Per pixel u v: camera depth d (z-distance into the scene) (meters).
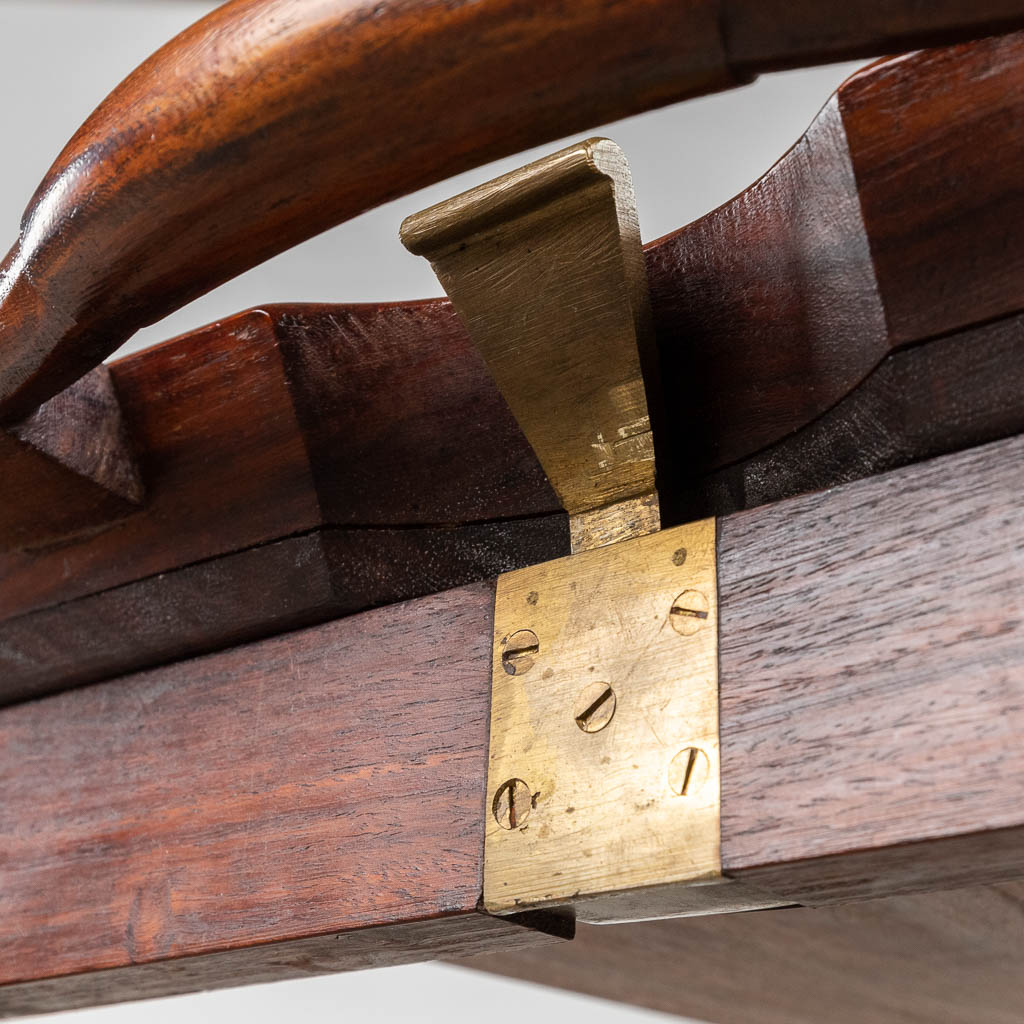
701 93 0.30
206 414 0.39
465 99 0.30
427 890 0.35
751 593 0.34
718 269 0.36
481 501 0.38
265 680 0.39
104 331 0.35
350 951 0.37
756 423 0.36
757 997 0.59
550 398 0.35
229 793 0.39
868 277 0.33
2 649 0.42
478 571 0.38
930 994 0.57
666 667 0.34
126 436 0.40
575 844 0.34
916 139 0.33
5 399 0.37
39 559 0.41
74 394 0.39
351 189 0.32
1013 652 0.31
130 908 0.39
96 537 0.41
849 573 0.33
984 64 0.32
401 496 0.38
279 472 0.39
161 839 0.39
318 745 0.38
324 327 0.38
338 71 0.30
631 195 0.34
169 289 0.34
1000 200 0.32
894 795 0.31
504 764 0.35
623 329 0.34
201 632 0.40
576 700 0.34
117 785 0.40
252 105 0.31
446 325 0.38
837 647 0.33
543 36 0.29
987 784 0.31
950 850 0.31
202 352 0.39
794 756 0.32
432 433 0.38
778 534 0.34
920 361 0.33
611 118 0.30
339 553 0.39
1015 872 0.32
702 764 0.33
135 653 0.41
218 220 0.32
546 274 0.34
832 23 0.28
